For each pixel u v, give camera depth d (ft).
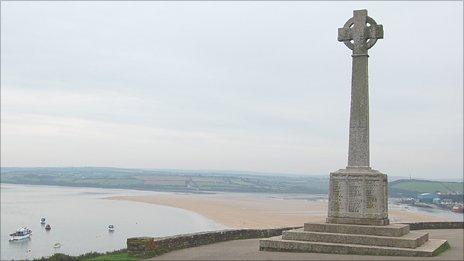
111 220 314.14
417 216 319.06
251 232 92.07
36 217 339.57
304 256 63.46
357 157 74.84
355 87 76.28
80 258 61.21
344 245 66.64
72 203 488.85
